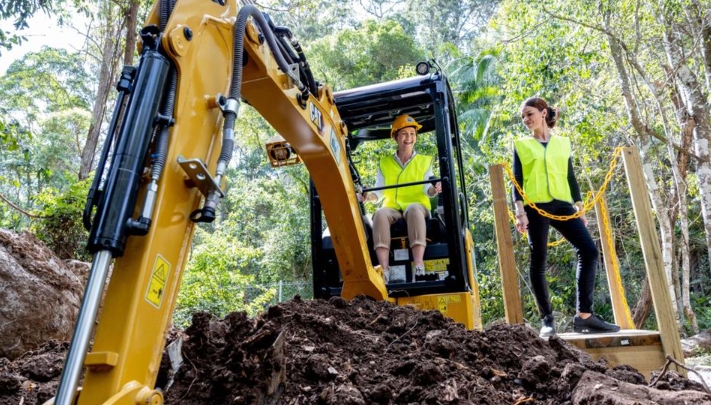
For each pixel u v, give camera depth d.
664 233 10.32
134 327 1.51
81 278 5.07
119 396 1.40
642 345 3.90
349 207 3.39
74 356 1.36
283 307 2.76
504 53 13.74
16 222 9.84
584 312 4.46
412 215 4.31
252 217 22.09
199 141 1.90
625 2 9.98
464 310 3.98
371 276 3.62
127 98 1.80
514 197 4.61
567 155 4.68
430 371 2.21
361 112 4.84
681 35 10.75
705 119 9.77
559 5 9.97
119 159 1.60
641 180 4.23
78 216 8.58
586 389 2.20
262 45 2.44
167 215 1.69
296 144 3.06
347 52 24.02
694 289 17.34
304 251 20.95
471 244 4.91
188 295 11.63
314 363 2.24
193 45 1.94
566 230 4.58
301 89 2.78
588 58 9.84
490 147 12.01
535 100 4.76
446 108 4.38
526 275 14.16
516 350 2.70
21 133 7.20
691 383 2.46
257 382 2.01
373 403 2.12
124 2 12.75
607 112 10.63
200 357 2.27
